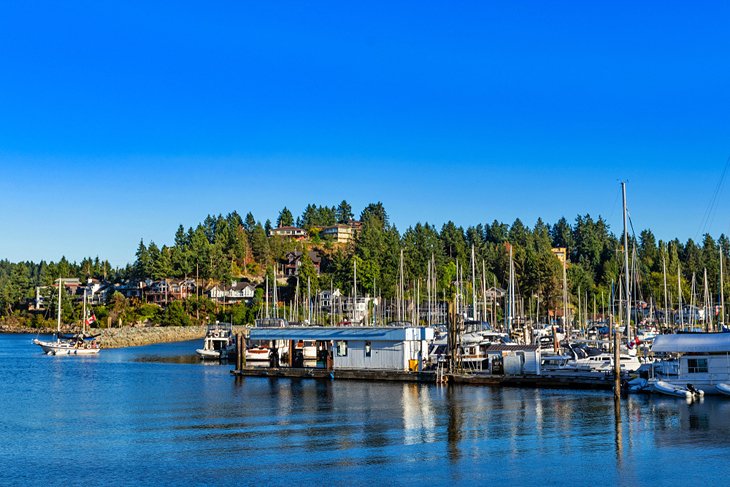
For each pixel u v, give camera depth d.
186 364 129.88
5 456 51.72
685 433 55.78
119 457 51.09
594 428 58.28
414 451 51.72
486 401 72.62
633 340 99.88
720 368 72.81
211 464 48.88
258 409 70.69
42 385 95.50
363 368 94.44
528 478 44.81
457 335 98.00
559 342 119.88
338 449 52.62
